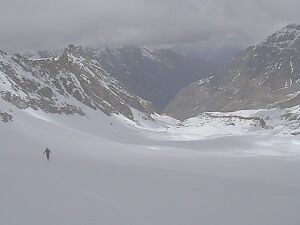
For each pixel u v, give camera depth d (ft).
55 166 174.50
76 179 147.95
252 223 116.78
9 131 347.97
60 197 120.47
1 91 475.31
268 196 155.33
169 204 127.75
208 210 125.80
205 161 332.19
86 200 120.67
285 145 483.51
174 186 158.40
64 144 353.51
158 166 285.02
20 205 109.09
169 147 443.32
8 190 121.29
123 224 103.71
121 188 142.51
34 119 436.35
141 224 105.40
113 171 179.63
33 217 101.76
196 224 110.93
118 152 357.20
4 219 98.58
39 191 123.95
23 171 151.33
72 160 215.31
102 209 113.80
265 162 332.39
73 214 106.83
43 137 364.58
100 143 391.86
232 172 271.08
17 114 424.87
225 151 441.68
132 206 120.37
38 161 186.09
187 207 126.62
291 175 261.85
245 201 143.02
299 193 165.99
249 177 248.52
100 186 141.38
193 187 160.45
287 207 138.62
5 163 167.22
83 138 409.69
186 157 355.77
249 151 442.50
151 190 144.97
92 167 185.98
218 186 168.96
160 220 110.63
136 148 395.55
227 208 130.31
